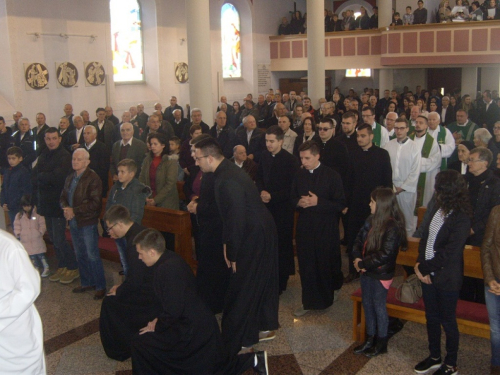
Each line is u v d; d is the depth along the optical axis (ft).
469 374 11.98
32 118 39.68
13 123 38.06
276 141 15.94
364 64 56.13
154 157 19.43
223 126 26.99
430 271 11.25
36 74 39.40
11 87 38.24
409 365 12.44
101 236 21.42
